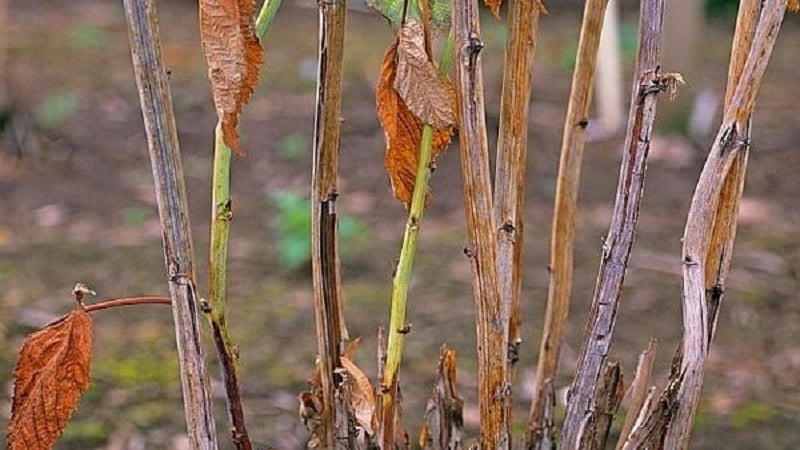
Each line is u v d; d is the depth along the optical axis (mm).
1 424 1416
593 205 2680
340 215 2596
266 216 2607
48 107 3598
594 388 993
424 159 953
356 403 975
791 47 5164
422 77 926
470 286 2064
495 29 5273
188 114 3770
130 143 3307
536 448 1083
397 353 985
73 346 955
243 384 1588
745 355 1747
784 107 3836
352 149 3291
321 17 945
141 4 911
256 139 3414
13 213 2588
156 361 1680
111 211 2621
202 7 905
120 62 4652
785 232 2426
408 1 929
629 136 966
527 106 1003
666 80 955
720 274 980
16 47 4883
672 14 3211
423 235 2426
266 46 5188
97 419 1475
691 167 3020
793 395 1589
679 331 1847
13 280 2070
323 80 952
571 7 6578
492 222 953
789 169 2996
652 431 979
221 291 969
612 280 980
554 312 1080
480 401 979
